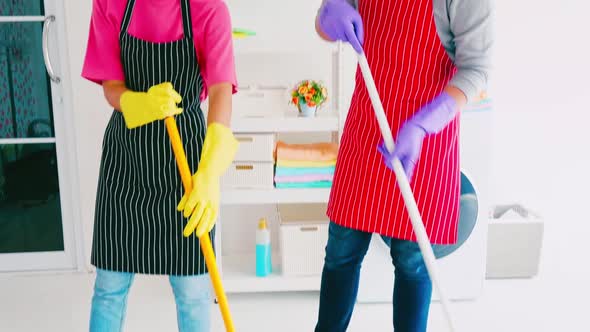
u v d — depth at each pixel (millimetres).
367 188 1475
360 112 1490
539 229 2447
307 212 2490
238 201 2217
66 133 2631
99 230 1438
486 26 1299
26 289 2500
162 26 1371
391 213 1462
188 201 1160
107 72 1396
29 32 2572
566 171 2773
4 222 2730
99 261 1437
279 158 2225
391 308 2236
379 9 1396
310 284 2293
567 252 2734
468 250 2234
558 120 2729
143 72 1385
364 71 1291
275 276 2311
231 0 2535
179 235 1406
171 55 1373
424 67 1385
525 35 2660
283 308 2244
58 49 2559
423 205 1447
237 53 2383
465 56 1326
